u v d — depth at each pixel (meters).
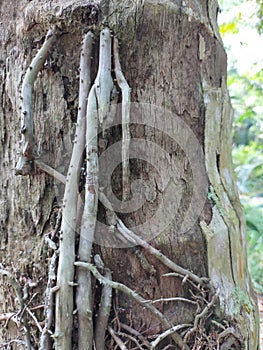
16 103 1.11
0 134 1.14
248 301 1.21
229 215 1.21
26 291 1.07
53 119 1.07
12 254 1.11
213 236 1.13
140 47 1.07
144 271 1.06
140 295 1.05
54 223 1.06
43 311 1.05
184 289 1.08
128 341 1.02
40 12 1.05
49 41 1.05
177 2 1.12
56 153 1.07
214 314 1.09
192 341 1.06
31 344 1.06
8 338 1.12
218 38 1.27
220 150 1.24
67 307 0.96
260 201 6.23
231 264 1.18
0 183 1.14
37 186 1.08
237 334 1.10
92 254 1.02
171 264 1.06
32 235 1.09
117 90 1.03
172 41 1.11
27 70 1.07
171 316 1.06
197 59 1.17
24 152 1.03
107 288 1.01
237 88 5.18
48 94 1.08
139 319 1.04
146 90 1.08
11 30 1.12
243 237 1.29
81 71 1.03
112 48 1.03
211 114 1.19
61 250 0.98
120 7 1.04
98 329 1.00
